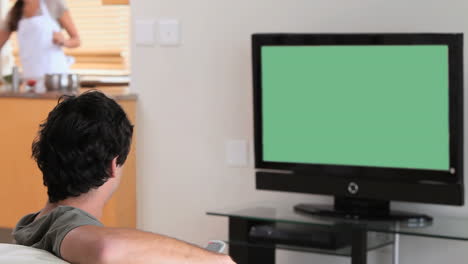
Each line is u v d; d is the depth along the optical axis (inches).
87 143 71.1
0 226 175.0
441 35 139.0
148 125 173.9
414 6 152.2
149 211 175.6
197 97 169.9
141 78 173.8
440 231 135.8
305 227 147.2
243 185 167.9
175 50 170.7
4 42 218.4
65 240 65.7
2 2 284.2
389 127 144.7
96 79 265.9
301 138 151.1
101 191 74.2
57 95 167.6
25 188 172.1
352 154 147.6
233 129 167.8
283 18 161.6
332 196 160.7
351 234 139.6
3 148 172.2
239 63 166.1
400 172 144.3
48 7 215.3
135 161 174.6
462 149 139.7
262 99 153.0
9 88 194.9
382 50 144.2
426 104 141.6
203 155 170.6
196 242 173.0
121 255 64.2
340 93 147.7
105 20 281.0
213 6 167.0
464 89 149.0
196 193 171.9
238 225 147.9
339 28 157.5
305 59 149.3
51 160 71.7
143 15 172.2
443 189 140.9
